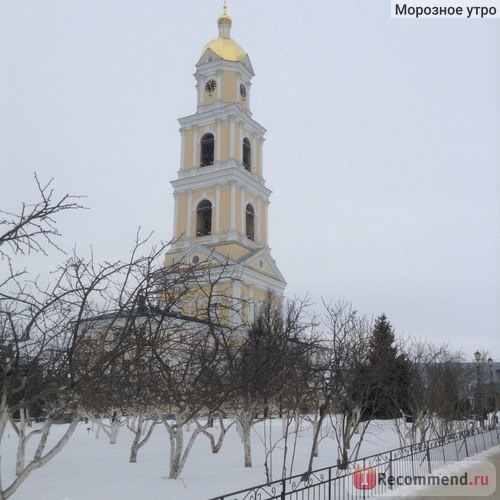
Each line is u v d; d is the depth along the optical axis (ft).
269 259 173.17
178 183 177.78
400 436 77.87
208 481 48.39
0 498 25.58
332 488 43.73
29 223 27.32
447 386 90.38
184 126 183.11
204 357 41.16
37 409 59.67
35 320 27.71
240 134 178.60
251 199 179.83
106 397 30.58
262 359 56.29
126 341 29.45
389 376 81.87
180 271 36.88
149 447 83.71
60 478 50.14
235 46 188.24
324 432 102.17
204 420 137.08
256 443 91.61
